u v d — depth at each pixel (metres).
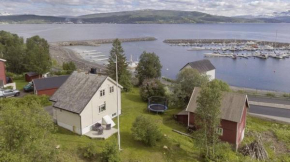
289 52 136.38
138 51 142.75
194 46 172.12
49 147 15.87
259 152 28.25
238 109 30.45
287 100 50.59
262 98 52.09
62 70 66.56
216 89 25.05
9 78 51.06
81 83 31.94
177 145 28.28
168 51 145.50
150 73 55.81
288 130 35.91
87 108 29.11
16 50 65.44
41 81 43.91
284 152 29.72
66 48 148.12
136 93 50.81
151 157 25.14
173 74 85.56
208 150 26.17
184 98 42.59
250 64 106.50
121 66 56.00
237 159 26.42
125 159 24.16
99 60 107.94
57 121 31.16
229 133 30.33
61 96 31.28
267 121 39.34
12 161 12.55
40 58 56.28
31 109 17.70
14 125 13.82
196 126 33.00
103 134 28.95
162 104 41.66
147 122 28.02
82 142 26.59
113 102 34.25
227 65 104.31
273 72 90.38
